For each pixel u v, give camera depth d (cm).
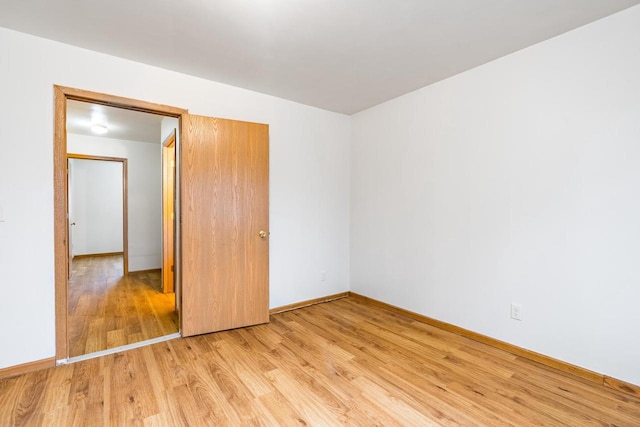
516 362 229
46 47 217
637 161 187
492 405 180
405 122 326
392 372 215
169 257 409
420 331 287
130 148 522
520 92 236
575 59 209
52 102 220
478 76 262
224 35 212
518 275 240
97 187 728
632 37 187
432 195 301
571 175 212
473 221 268
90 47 229
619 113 193
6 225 206
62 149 224
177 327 293
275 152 332
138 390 191
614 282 196
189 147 268
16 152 209
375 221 363
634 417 169
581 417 169
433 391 193
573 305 213
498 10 186
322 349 249
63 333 224
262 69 265
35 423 162
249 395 188
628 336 191
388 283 347
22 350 211
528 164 233
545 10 187
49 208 220
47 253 219
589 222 205
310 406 178
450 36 215
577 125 209
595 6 184
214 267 280
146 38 216
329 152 379
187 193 268
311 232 364
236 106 303
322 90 313
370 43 224
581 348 210
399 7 182
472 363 227
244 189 294
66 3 178
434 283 300
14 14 189
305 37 215
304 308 353
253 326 298
